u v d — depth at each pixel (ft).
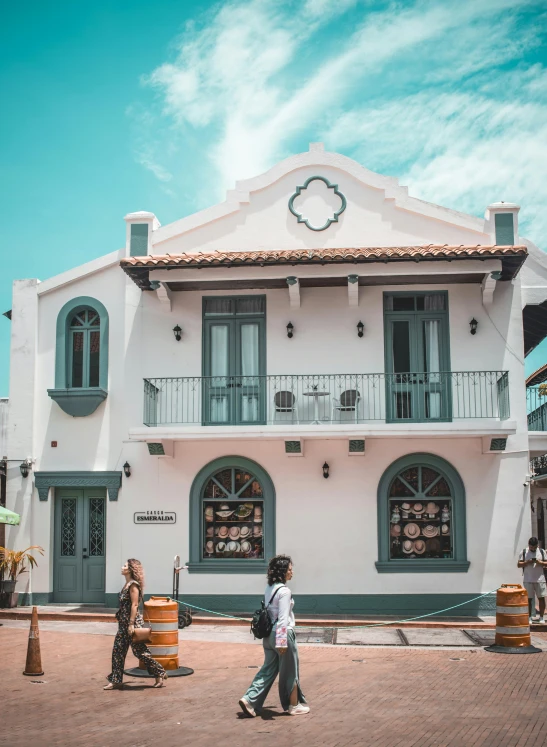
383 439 55.62
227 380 57.00
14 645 44.32
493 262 53.21
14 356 59.67
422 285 56.49
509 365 55.72
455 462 55.26
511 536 54.54
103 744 25.95
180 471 56.70
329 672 37.86
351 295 55.52
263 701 29.81
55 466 58.49
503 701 31.73
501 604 43.62
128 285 58.54
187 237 58.59
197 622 51.98
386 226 57.47
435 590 54.44
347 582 54.85
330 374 54.60
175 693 33.37
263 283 55.83
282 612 29.25
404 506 55.72
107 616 52.70
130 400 57.57
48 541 58.23
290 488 55.88
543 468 69.21
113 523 57.57
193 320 57.77
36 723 28.71
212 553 56.29
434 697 32.50
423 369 56.18
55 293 60.23
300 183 58.18
